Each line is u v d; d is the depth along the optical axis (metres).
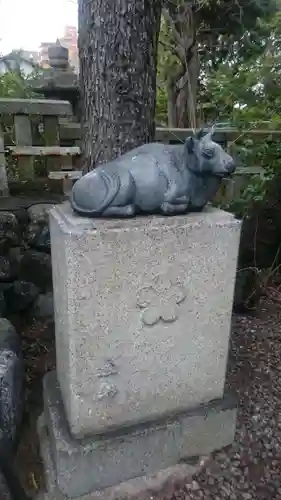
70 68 3.52
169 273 1.16
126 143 1.65
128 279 1.11
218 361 1.36
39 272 2.26
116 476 1.32
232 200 2.79
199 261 1.18
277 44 3.19
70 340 1.13
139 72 1.59
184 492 1.33
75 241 1.02
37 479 1.40
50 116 2.57
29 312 2.29
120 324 1.16
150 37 1.60
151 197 1.12
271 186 2.86
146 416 1.33
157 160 1.15
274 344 2.18
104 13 1.51
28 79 4.16
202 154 1.10
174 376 1.30
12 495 1.19
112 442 1.26
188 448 1.41
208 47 3.70
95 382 1.20
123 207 1.11
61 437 1.26
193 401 1.38
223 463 1.42
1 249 2.15
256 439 1.51
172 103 3.78
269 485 1.35
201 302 1.24
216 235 1.17
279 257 3.07
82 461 1.24
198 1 3.18
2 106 2.42
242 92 2.82
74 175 2.40
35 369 1.92
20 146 2.53
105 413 1.25
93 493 1.30
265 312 2.59
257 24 3.33
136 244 1.09
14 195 2.58
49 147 2.54
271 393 1.76
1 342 1.60
